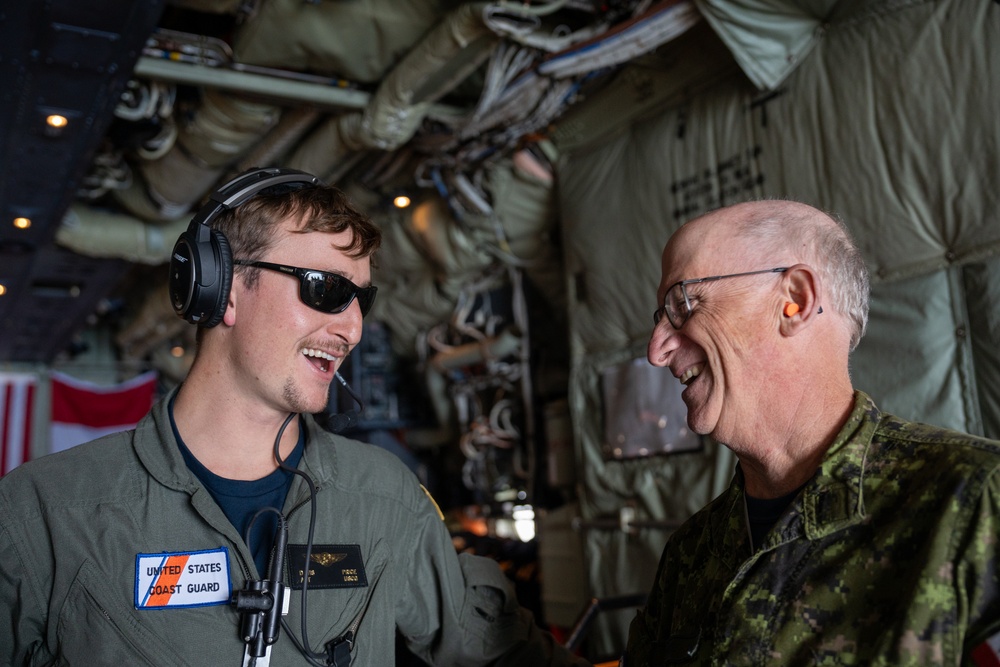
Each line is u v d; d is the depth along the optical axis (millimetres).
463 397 5855
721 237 1239
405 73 3373
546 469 4789
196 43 3375
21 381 10094
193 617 1219
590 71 3318
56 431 9969
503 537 5652
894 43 2438
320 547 1364
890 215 2457
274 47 3381
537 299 5000
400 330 6406
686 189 3271
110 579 1207
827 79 2650
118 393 10305
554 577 4488
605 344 3861
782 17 2650
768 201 1266
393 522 1492
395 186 4938
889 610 980
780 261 1193
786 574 1093
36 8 2795
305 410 1316
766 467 1208
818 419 1165
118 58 3154
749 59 2740
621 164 3674
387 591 1423
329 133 4145
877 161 2486
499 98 3572
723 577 1238
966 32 2258
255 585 1229
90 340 10664
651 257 3488
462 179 4305
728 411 1210
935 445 1046
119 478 1280
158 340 8906
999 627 886
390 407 6535
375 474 1515
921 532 987
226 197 1300
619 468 3697
